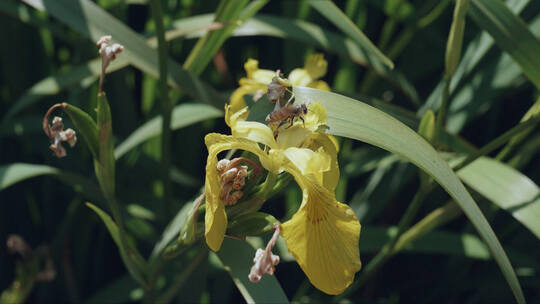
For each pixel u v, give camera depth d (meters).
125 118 0.61
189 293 0.51
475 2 0.47
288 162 0.36
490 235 0.37
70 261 0.63
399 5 0.59
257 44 0.69
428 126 0.45
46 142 0.59
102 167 0.40
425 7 0.63
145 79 0.62
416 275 0.66
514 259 0.55
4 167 0.49
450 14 0.64
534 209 0.44
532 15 0.56
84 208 0.58
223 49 0.68
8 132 0.57
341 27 0.48
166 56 0.45
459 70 0.56
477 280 0.59
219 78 0.67
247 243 0.43
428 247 0.53
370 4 0.65
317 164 0.35
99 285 0.63
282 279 0.63
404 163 0.58
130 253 0.43
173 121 0.53
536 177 0.60
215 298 0.57
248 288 0.41
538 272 0.57
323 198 0.36
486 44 0.54
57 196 0.63
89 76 0.51
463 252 0.53
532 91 0.66
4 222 0.63
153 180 0.62
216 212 0.36
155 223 0.59
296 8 0.60
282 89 0.38
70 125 0.58
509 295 0.59
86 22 0.48
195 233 0.39
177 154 0.64
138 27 0.69
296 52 0.60
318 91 0.39
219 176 0.36
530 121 0.44
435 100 0.58
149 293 0.45
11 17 0.59
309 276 0.35
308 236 0.35
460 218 0.67
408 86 0.58
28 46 0.62
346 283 0.35
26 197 0.64
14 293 0.53
